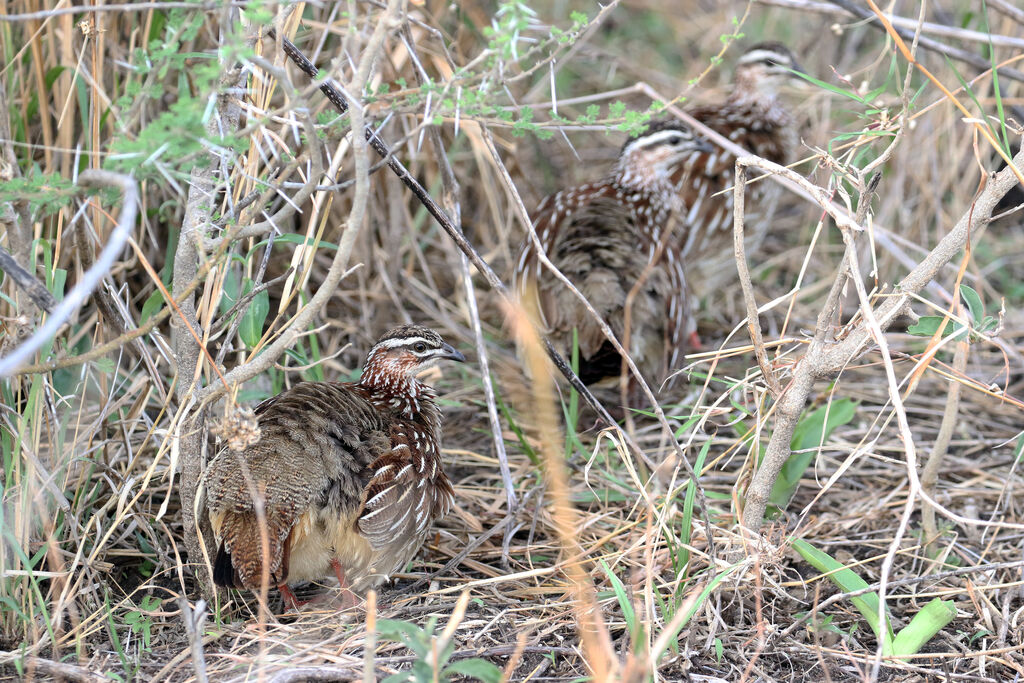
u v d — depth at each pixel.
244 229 6.84
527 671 7.35
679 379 12.37
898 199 14.52
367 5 8.56
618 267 11.34
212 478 7.65
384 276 12.91
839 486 10.85
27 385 8.35
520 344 11.48
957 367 8.93
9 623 7.54
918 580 7.98
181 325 7.32
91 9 6.33
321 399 8.30
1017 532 9.78
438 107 6.66
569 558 8.28
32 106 9.93
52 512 8.20
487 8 13.76
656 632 7.45
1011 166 7.39
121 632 7.75
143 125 10.57
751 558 7.56
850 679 7.49
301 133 10.79
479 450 11.44
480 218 14.75
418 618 8.05
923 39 11.52
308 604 8.38
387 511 7.93
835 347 7.77
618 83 17.48
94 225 9.17
